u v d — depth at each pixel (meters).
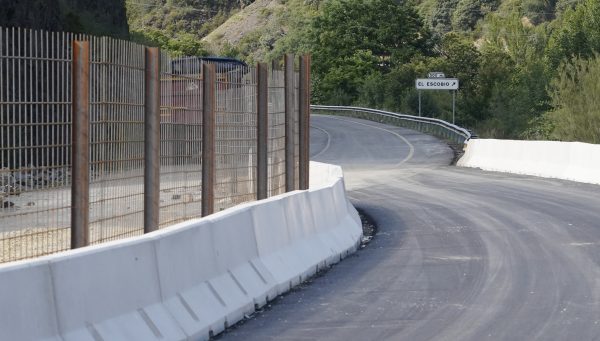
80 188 18.06
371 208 35.19
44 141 17.78
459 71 138.62
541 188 41.38
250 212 17.86
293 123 28.81
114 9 83.69
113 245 12.84
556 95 102.00
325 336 14.65
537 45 171.00
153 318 13.35
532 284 18.77
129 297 13.00
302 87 29.73
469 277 19.86
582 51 141.50
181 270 14.58
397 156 67.69
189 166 23.38
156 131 20.91
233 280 16.36
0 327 10.46
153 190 20.86
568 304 16.70
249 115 26.59
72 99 17.97
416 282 19.44
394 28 187.00
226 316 15.38
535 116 123.06
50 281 11.40
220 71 26.59
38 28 53.38
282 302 17.59
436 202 36.72
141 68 20.64
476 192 40.47
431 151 70.75
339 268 21.59
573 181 44.81
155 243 13.87
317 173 37.50
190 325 14.15
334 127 100.56
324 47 189.50
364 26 188.12
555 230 27.05
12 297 10.71
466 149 62.22
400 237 26.94
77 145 18.03
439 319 15.76
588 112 95.56
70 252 12.09
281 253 19.22
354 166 60.69
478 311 16.33
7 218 17.61
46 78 17.52
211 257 15.73
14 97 16.77
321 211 22.95
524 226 28.23
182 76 22.84
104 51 19.03
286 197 20.25
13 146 16.92
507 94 127.75
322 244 22.05
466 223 29.61
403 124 102.25
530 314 15.95
